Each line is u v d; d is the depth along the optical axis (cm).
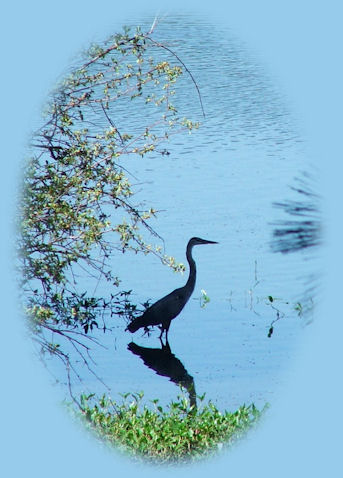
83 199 2430
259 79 4959
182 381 2345
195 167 4122
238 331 2647
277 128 4562
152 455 1834
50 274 2467
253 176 3931
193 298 2955
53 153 2484
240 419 1947
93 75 2480
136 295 2955
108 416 1969
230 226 3419
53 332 2658
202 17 5488
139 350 2558
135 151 2494
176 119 2550
